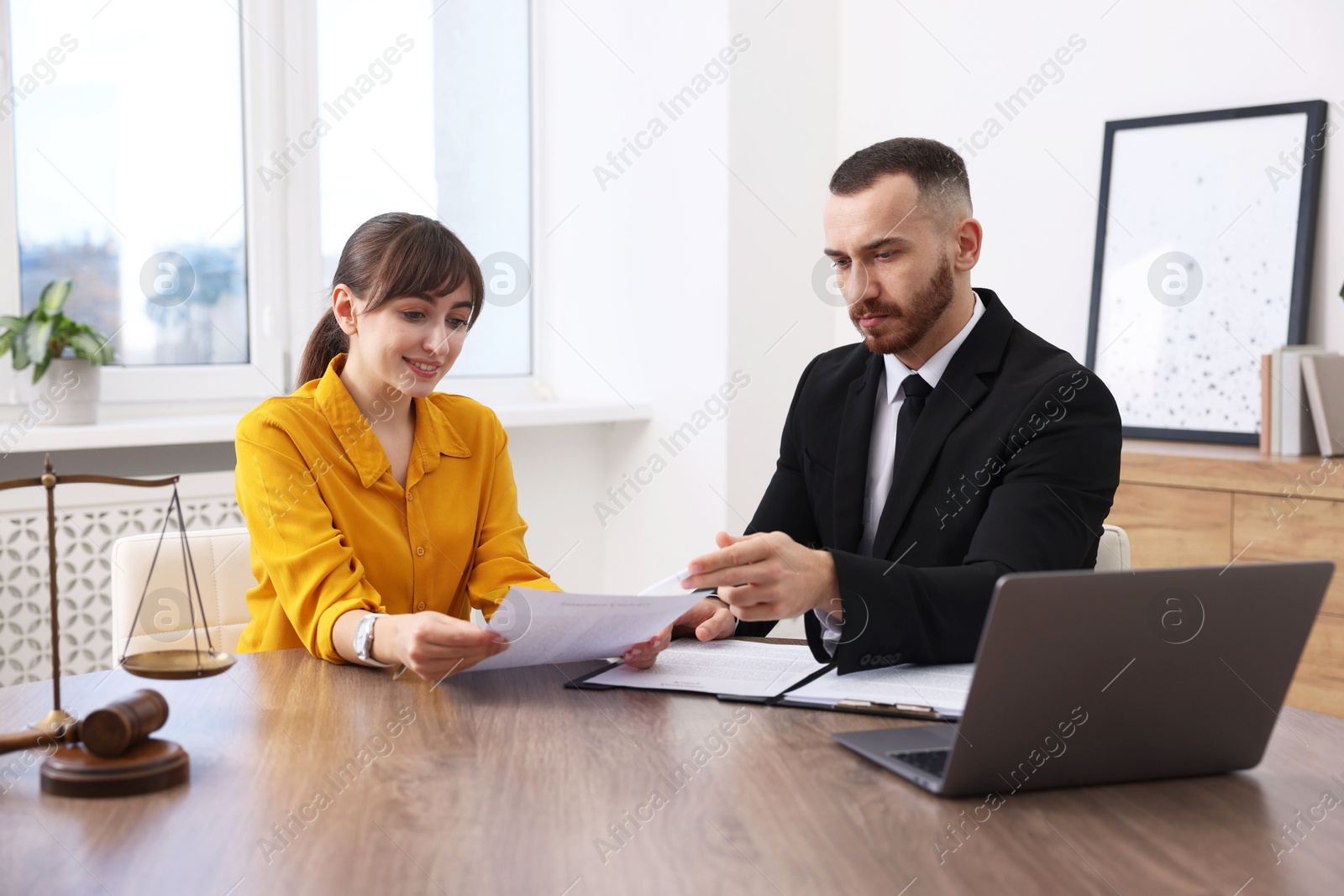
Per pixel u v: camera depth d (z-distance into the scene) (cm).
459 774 84
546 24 324
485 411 159
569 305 329
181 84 252
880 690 104
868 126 314
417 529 145
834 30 319
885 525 140
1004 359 144
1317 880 66
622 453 321
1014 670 76
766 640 133
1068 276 275
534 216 330
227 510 239
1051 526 126
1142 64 259
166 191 251
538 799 79
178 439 225
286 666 119
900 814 76
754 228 297
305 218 274
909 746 88
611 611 104
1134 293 259
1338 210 232
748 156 293
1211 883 66
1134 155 259
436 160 304
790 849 70
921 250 140
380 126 290
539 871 67
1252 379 240
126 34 242
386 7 289
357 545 139
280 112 267
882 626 107
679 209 300
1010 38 282
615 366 320
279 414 138
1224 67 246
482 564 151
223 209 261
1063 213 275
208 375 258
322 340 152
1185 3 251
